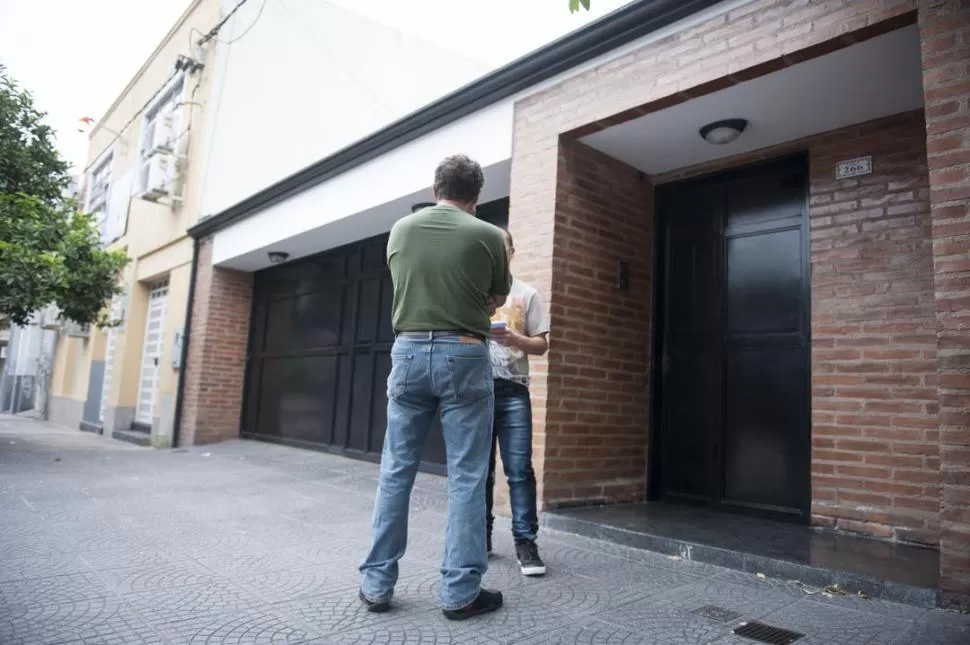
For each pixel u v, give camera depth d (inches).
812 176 181.8
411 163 249.0
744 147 196.4
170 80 458.9
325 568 127.0
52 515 170.6
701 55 159.6
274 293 390.9
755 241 198.1
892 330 160.7
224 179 409.7
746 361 195.2
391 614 101.7
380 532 104.0
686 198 218.5
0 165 370.0
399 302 107.1
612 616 104.0
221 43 408.5
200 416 380.5
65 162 405.7
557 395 185.8
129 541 145.0
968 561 106.6
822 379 171.0
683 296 214.8
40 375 781.9
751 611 108.0
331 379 333.4
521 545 128.0
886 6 129.0
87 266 357.7
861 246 168.9
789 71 151.4
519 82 203.3
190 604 104.0
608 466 200.4
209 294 390.9
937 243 113.5
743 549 138.9
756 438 189.6
